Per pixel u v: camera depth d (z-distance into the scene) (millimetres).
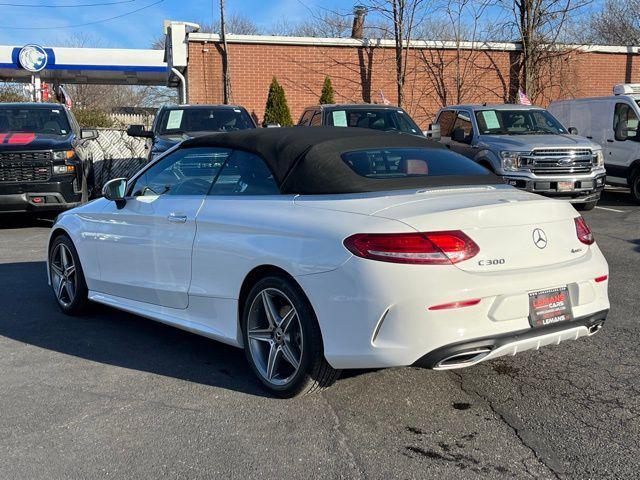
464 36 19875
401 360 3330
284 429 3539
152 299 4828
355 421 3633
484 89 19516
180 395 4016
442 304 3305
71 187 10125
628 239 9039
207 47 18188
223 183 4438
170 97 53000
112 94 45219
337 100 18859
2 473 3113
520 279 3502
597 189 10977
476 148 11555
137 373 4398
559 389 4047
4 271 7480
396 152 4352
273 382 3941
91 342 5070
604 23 28891
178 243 4488
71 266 5754
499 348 3469
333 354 3510
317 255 3549
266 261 3809
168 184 4871
